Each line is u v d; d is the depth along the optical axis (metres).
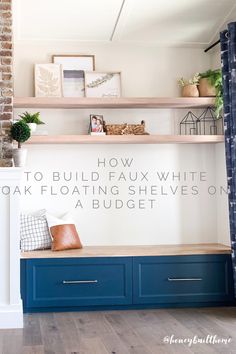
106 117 5.06
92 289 4.40
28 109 4.95
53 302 4.34
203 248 4.68
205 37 4.91
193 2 4.14
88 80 4.95
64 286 4.37
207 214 5.19
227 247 4.75
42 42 4.95
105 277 4.42
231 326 3.86
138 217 5.08
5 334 3.71
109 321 4.05
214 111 5.16
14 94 4.92
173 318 4.13
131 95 5.12
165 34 4.82
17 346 3.40
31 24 4.53
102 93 4.95
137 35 4.83
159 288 4.48
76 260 4.38
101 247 4.85
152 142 4.89
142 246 4.93
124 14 4.33
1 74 4.25
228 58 4.29
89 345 3.40
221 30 4.73
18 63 4.96
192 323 3.96
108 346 3.38
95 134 4.71
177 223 5.13
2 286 3.97
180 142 4.91
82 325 3.93
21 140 4.18
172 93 5.18
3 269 3.99
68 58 5.01
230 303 4.58
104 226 5.02
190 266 4.53
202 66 5.22
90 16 4.40
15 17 4.38
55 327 3.88
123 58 5.13
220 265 4.57
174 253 4.51
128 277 4.44
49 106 4.80
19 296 3.97
